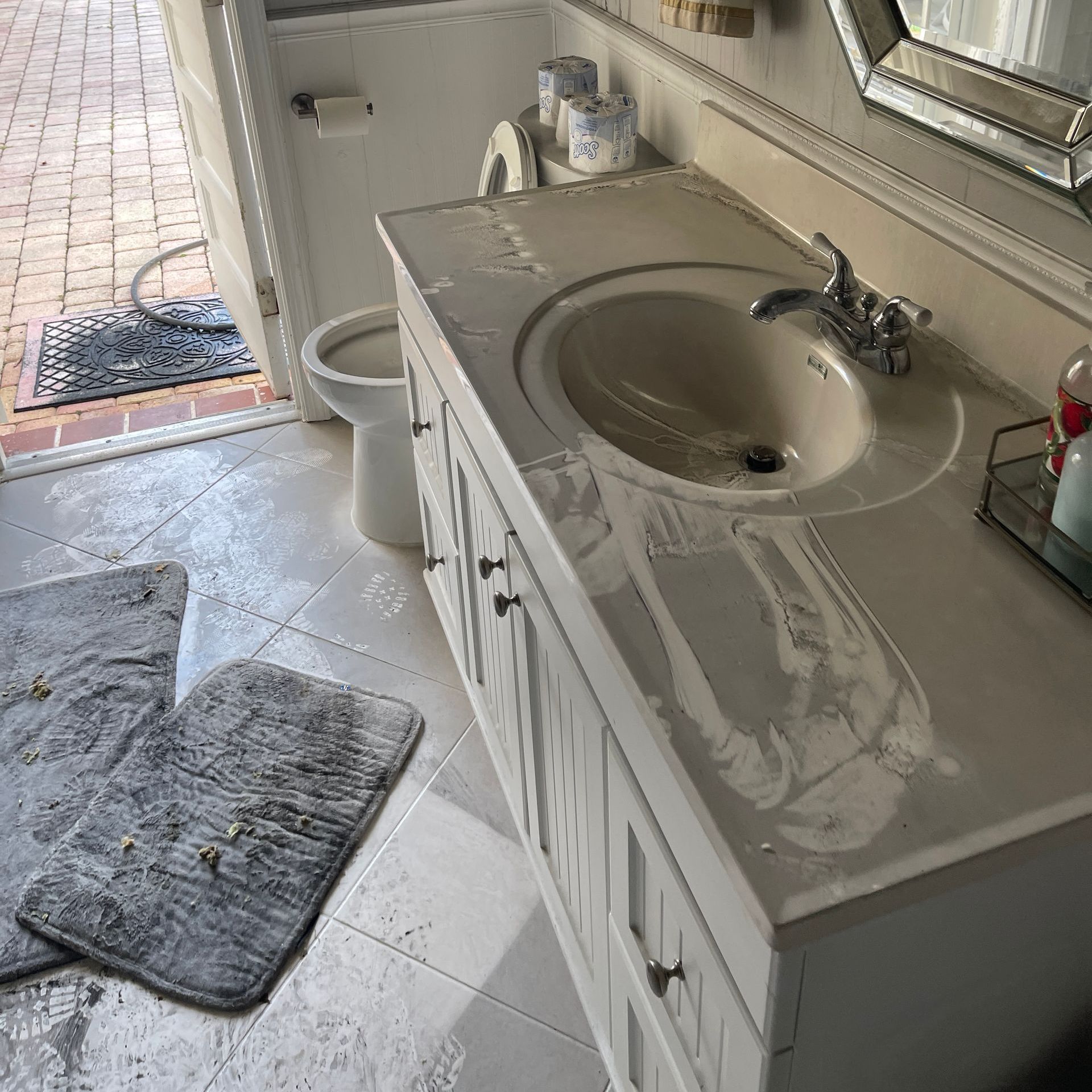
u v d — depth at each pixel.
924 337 1.23
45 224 4.08
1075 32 0.92
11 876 1.68
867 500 0.99
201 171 2.82
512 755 1.59
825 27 1.34
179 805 1.78
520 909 1.61
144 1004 1.51
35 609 2.21
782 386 1.31
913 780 0.73
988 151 1.06
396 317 2.32
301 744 1.88
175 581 2.27
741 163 1.62
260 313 2.71
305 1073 1.42
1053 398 1.08
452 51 2.40
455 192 2.61
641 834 0.93
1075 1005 0.87
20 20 7.07
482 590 1.55
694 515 0.98
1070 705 0.78
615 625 0.86
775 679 0.81
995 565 0.91
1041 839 0.69
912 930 0.71
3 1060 1.45
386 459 2.24
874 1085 0.82
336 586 2.25
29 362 3.13
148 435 2.76
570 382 1.28
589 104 1.86
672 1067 1.02
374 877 1.66
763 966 0.69
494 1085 1.40
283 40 2.27
